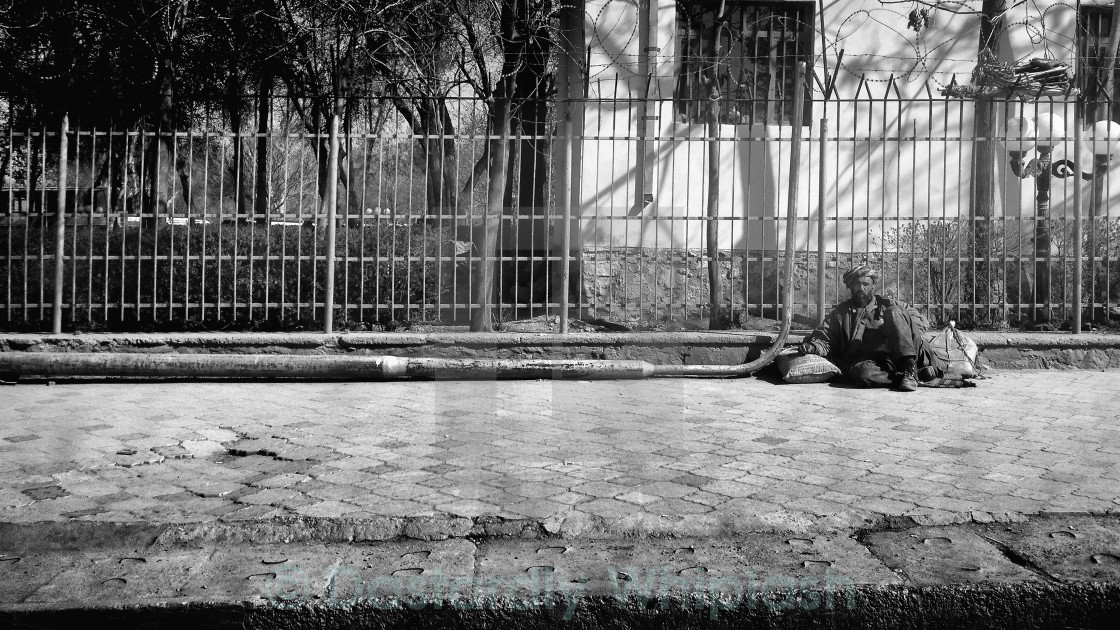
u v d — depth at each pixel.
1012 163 9.77
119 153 10.15
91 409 5.59
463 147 10.73
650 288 8.93
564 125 7.61
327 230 7.60
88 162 10.62
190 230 7.80
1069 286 8.38
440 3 10.93
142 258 7.40
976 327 8.20
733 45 10.32
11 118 7.45
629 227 9.03
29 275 7.75
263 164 10.58
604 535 3.02
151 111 10.30
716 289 8.09
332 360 6.76
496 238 7.57
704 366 7.08
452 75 11.66
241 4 11.23
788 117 10.19
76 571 2.70
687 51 10.27
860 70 10.18
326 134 7.74
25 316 7.36
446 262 7.82
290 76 11.63
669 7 9.62
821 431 4.82
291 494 3.51
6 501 3.43
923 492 3.52
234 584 2.59
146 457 4.23
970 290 8.52
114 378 6.96
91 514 3.25
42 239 7.39
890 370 6.65
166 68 9.71
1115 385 6.66
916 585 2.52
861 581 2.55
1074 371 7.53
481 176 10.92
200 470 3.96
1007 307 8.35
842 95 10.10
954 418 5.25
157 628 2.41
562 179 7.50
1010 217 7.87
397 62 11.62
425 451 4.31
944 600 2.49
